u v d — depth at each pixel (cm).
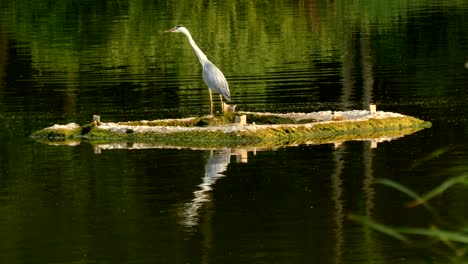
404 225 1496
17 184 1809
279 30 4241
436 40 3850
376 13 4734
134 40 4012
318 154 2002
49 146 2148
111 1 5278
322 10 4888
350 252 1380
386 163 1905
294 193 1695
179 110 2595
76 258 1380
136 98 2800
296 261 1348
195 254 1386
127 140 2189
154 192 1727
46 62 3550
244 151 2053
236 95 2828
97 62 3503
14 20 4747
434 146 2048
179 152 2052
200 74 3203
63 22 4622
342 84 2961
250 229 1493
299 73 3183
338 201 1636
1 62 3584
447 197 1642
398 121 2280
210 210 1603
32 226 1536
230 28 4312
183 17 4675
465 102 2588
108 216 1583
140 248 1416
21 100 2811
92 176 1855
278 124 2234
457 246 1397
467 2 5047
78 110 2630
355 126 2233
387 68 3231
